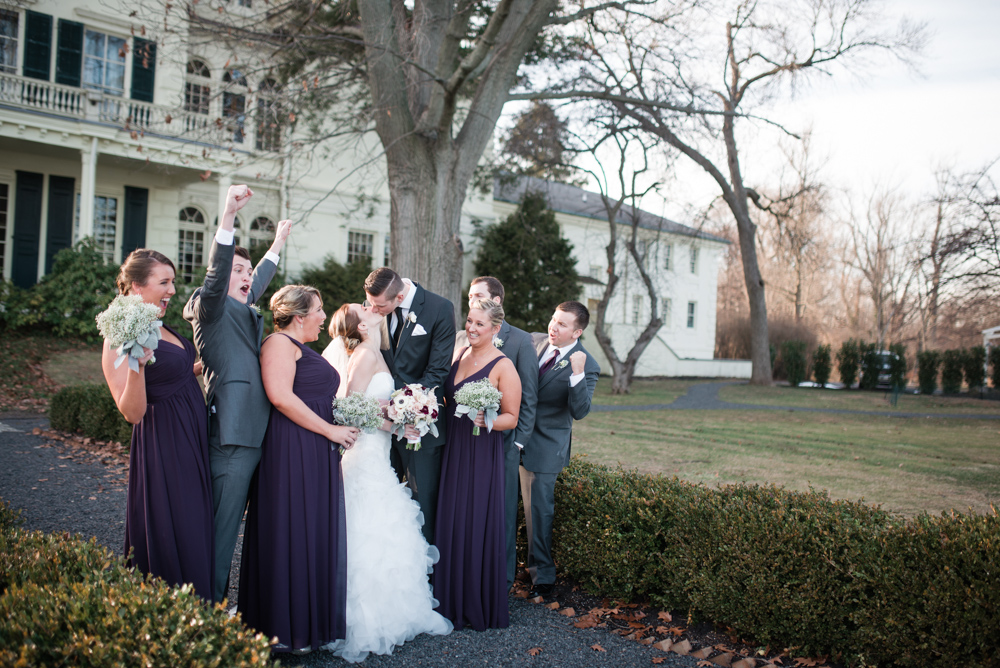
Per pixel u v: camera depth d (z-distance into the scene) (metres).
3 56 14.89
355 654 2.92
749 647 3.20
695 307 31.34
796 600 3.00
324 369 3.03
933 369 24.08
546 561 3.86
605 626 3.44
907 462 8.23
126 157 15.14
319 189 18.61
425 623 3.20
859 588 2.88
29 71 15.02
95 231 16.52
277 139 10.83
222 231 2.72
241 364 2.84
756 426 11.91
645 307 28.80
